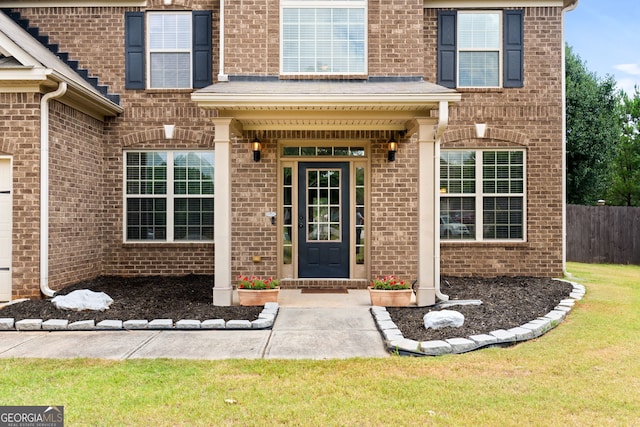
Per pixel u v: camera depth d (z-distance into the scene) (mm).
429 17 9305
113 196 9070
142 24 9117
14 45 6801
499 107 9234
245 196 8492
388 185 8445
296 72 8391
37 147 7004
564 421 3270
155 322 5746
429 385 3906
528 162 9273
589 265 13273
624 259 13906
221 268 6672
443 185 9391
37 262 7035
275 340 5277
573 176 19016
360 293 7977
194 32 9125
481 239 9359
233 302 7027
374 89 6984
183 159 9242
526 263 9281
